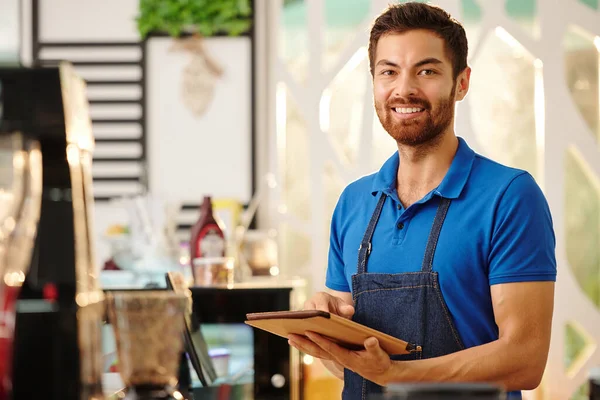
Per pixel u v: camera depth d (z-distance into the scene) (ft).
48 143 5.38
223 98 21.76
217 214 17.87
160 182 21.71
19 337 5.16
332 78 21.40
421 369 8.00
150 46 21.68
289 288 12.75
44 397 5.14
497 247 8.51
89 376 5.33
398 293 8.82
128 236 13.80
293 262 21.56
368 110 21.20
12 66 5.33
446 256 8.64
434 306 8.65
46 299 5.20
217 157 21.79
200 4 21.52
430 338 8.65
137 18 21.62
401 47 8.77
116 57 21.74
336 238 10.03
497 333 8.74
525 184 8.66
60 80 5.34
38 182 5.37
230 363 12.21
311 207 21.49
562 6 20.01
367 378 8.02
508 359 8.14
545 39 20.06
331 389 19.29
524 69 20.25
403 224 9.04
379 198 9.41
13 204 5.37
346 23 21.35
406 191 9.26
